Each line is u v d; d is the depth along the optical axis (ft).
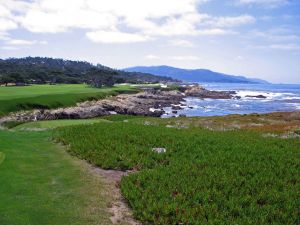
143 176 63.72
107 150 84.12
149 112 312.91
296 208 51.44
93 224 45.98
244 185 60.75
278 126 144.15
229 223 46.11
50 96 270.87
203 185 59.41
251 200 53.57
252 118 181.78
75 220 46.85
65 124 144.05
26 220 45.68
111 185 61.93
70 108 249.96
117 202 54.19
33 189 57.31
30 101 239.30
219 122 165.48
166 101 447.42
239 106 441.68
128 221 47.70
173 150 85.76
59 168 71.26
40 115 219.20
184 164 72.64
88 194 56.65
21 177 63.21
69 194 56.13
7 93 293.84
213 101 523.29
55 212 48.88
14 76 502.79
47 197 54.24
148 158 77.77
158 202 51.72
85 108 260.62
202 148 87.97
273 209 50.34
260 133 123.54
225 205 51.80
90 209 50.67
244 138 106.52
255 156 80.53
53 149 89.97
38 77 586.45
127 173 69.97
